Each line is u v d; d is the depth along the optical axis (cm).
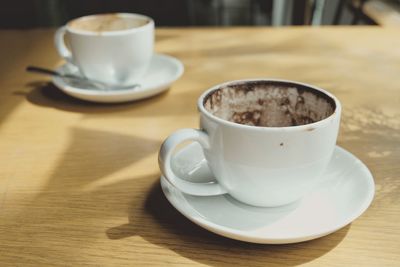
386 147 41
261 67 61
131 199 35
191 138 31
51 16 130
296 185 31
